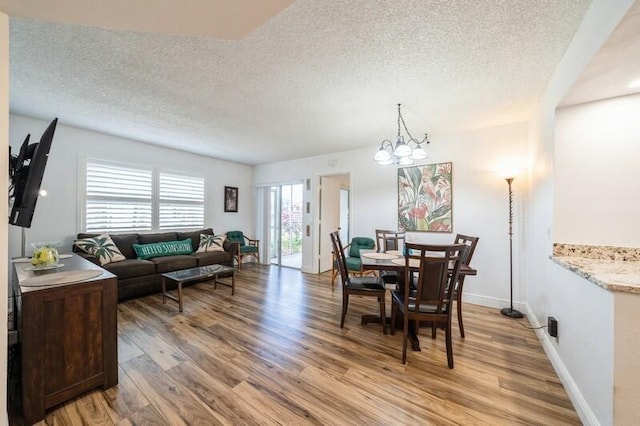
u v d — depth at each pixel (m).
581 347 1.61
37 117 3.34
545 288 2.40
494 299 3.48
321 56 1.98
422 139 3.99
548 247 2.29
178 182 5.07
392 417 1.56
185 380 1.89
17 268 2.01
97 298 1.75
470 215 3.67
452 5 1.48
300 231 6.08
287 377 1.94
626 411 1.25
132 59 2.04
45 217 3.58
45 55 1.99
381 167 4.49
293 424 1.50
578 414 1.57
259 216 6.46
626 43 1.34
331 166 5.14
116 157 4.23
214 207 5.72
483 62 2.04
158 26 1.23
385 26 1.66
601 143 1.98
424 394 1.76
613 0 1.25
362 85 2.42
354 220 4.79
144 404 1.65
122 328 2.73
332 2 1.46
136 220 4.50
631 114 1.91
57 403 1.57
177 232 4.93
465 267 2.59
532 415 1.58
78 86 2.49
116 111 3.11
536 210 2.78
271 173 6.14
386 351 2.32
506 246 3.41
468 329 2.79
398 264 2.54
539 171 2.66
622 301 1.26
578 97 1.94
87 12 1.11
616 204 1.94
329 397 1.73
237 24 1.23
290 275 5.17
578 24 1.62
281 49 1.90
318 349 2.35
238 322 2.91
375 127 3.59
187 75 2.27
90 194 3.98
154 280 3.89
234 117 3.26
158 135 4.07
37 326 1.51
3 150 1.11
